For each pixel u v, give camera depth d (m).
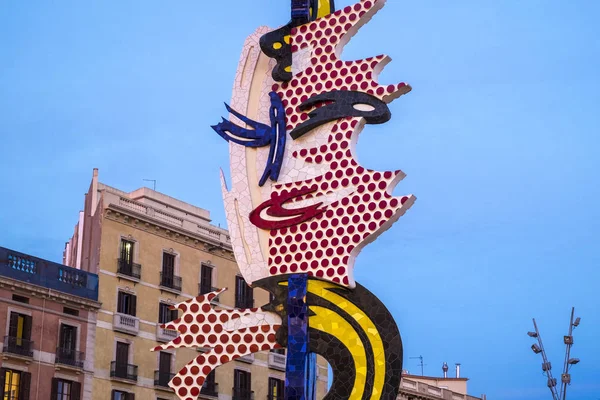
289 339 43.25
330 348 43.03
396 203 43.66
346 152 44.88
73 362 72.00
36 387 69.75
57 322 72.00
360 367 42.56
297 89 46.44
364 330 42.97
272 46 46.81
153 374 77.00
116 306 76.25
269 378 84.06
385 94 45.09
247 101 47.25
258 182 46.00
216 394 79.38
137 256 78.62
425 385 94.75
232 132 46.81
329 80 45.97
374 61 45.56
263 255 45.09
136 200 82.19
